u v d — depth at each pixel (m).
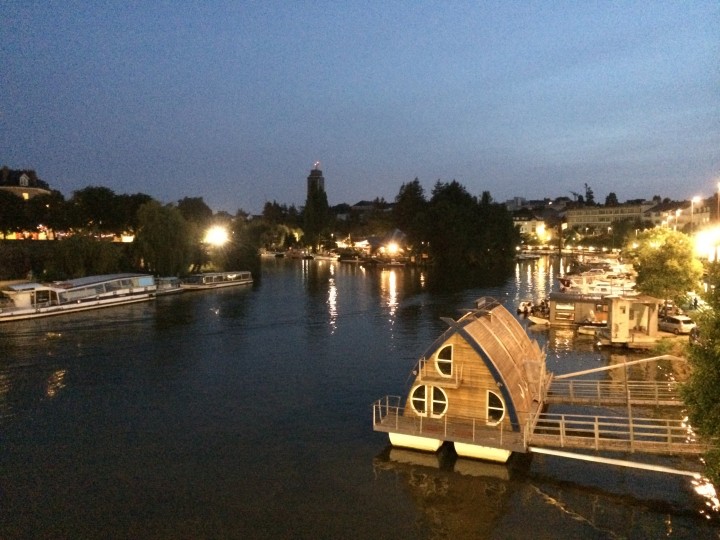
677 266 54.66
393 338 59.38
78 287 80.25
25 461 27.86
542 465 26.16
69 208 124.06
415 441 26.97
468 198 179.50
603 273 100.12
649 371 42.28
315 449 28.80
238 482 25.20
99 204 125.69
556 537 20.59
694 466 25.55
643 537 20.55
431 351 27.08
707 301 17.89
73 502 23.56
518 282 115.94
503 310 36.50
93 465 27.27
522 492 23.80
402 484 24.67
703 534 20.69
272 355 51.38
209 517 22.19
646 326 51.81
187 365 47.59
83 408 36.19
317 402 37.06
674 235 58.03
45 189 175.12
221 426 32.59
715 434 16.48
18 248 96.31
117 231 131.75
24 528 21.56
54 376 44.16
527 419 25.92
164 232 104.44
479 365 26.12
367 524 21.52
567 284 93.12
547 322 62.28
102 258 95.19
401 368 46.34
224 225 145.50
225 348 54.44
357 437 30.39
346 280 124.44
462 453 26.22
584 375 41.50
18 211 116.19
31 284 77.75
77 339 58.75
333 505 22.97
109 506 23.19
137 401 37.62
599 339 52.38
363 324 68.06
